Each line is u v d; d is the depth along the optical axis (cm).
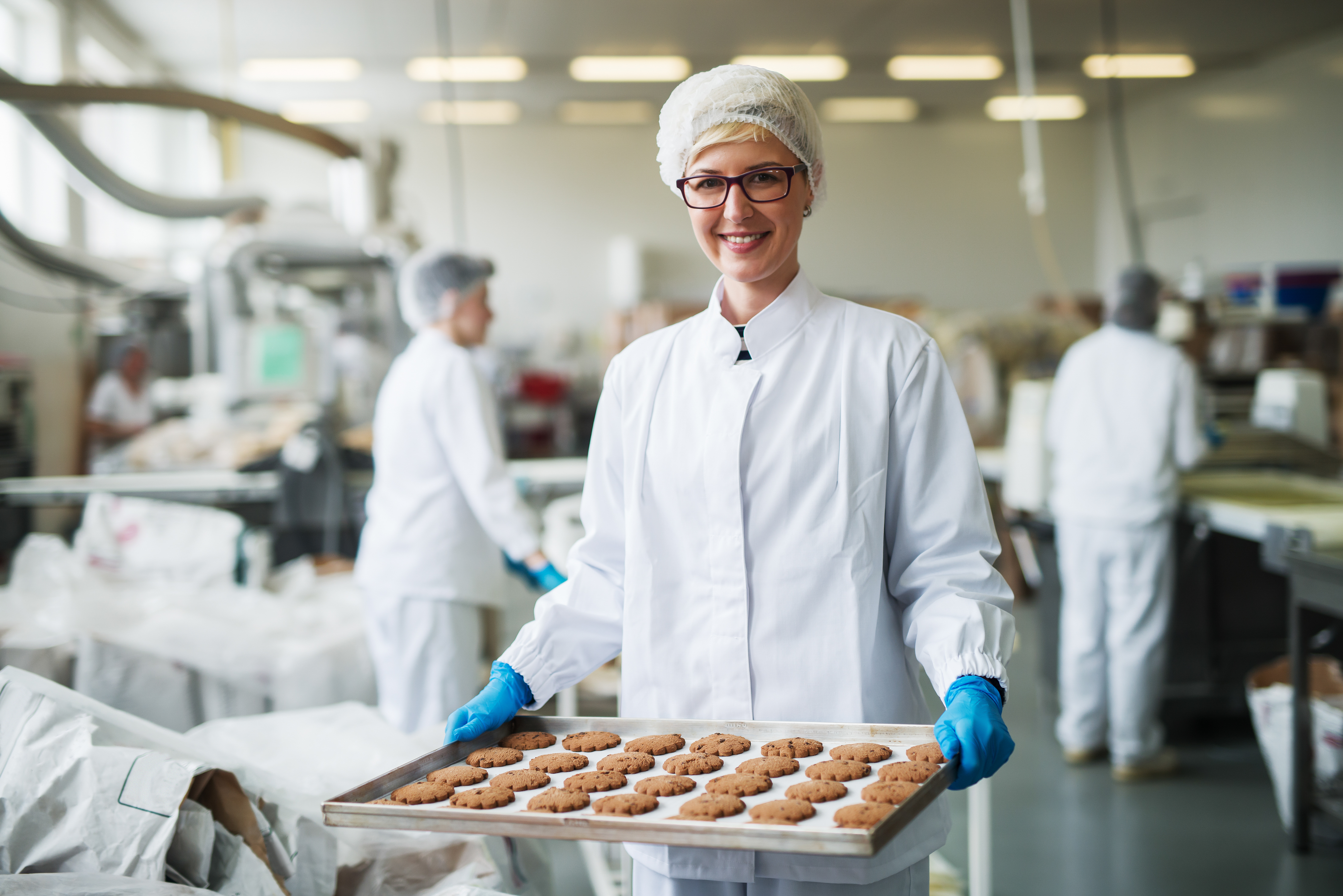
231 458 377
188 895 106
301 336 401
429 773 108
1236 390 379
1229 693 325
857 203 1136
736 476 112
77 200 575
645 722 116
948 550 112
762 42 837
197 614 231
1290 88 874
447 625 221
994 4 746
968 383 532
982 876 199
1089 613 297
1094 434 289
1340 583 221
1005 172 1145
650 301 1118
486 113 1056
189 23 741
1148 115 1072
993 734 98
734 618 112
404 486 221
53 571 246
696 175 110
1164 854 248
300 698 228
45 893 103
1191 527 321
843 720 111
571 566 127
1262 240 916
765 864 108
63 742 116
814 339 116
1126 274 288
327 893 126
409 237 404
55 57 578
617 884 215
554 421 973
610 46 838
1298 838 245
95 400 474
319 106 1010
